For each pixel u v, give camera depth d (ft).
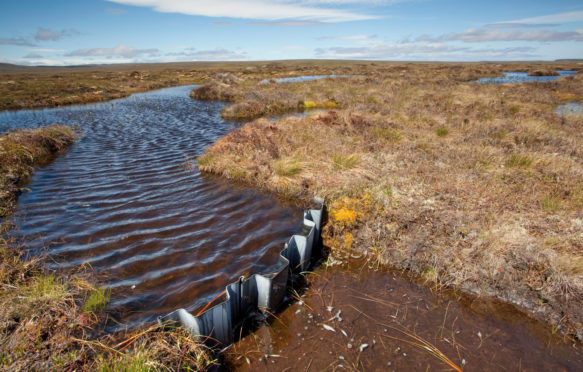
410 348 10.01
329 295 12.51
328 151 25.80
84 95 82.43
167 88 121.49
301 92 76.38
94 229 16.87
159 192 21.97
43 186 22.86
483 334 10.55
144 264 14.02
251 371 9.28
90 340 9.77
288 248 13.05
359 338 10.40
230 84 105.91
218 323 9.78
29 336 9.45
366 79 99.96
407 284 13.05
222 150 28.02
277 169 22.95
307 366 9.40
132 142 37.01
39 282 11.89
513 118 37.73
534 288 11.72
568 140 26.71
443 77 119.14
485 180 19.74
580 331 10.32
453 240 13.93
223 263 14.21
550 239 13.15
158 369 8.40
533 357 9.71
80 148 33.91
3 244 14.82
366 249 15.10
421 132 31.94
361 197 17.62
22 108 66.08
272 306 11.59
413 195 17.39
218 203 20.26
